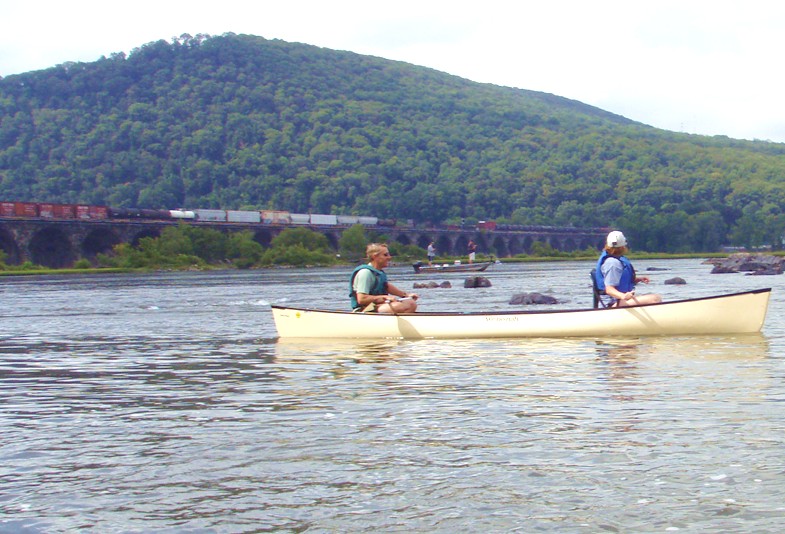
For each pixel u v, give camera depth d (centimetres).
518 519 652
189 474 782
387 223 16862
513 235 18575
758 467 760
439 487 728
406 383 1231
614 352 1491
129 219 12175
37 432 967
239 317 2772
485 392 1142
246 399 1144
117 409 1100
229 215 14025
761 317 1697
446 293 4066
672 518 645
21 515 686
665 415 969
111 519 673
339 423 970
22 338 2156
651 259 16062
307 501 702
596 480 736
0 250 10062
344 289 4962
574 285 4881
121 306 3522
